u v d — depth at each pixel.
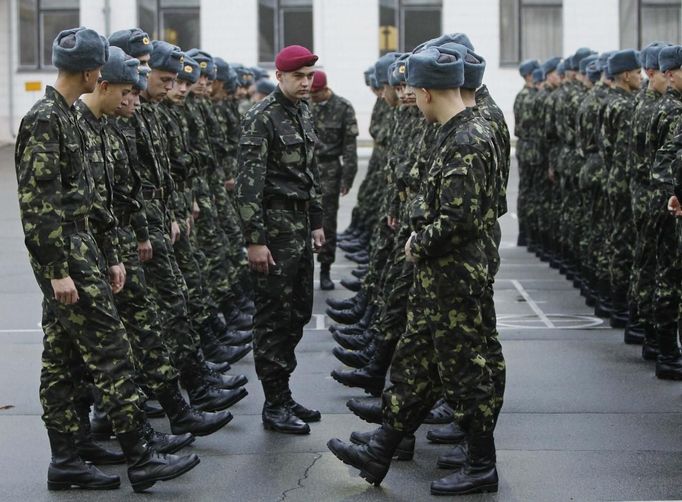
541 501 6.36
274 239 7.57
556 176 14.92
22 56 33.59
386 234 10.10
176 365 7.90
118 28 33.19
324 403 8.36
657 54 9.30
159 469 6.48
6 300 12.85
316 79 13.42
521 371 9.32
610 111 10.89
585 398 8.46
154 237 7.91
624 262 10.98
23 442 7.46
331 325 11.00
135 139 7.84
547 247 15.87
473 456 6.47
